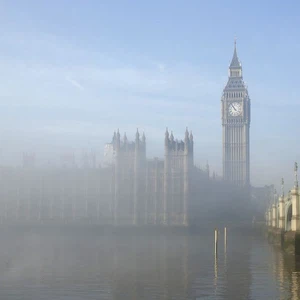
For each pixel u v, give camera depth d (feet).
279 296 106.73
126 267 156.25
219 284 122.93
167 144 538.88
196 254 209.56
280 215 297.33
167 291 112.47
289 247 229.66
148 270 149.07
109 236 385.29
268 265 165.78
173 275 138.51
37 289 112.98
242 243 300.61
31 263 164.66
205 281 127.85
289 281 128.47
